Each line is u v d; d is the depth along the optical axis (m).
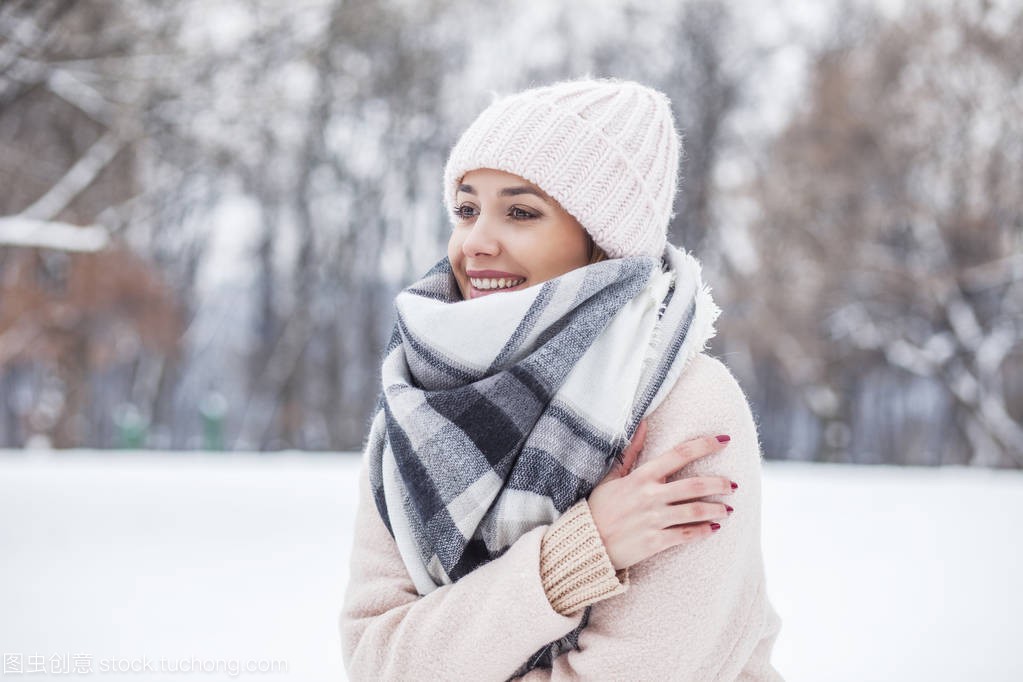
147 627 4.79
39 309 21.81
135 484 11.74
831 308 29.14
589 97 1.72
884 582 6.35
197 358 32.41
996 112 27.27
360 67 27.67
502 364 1.62
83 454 21.70
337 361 30.39
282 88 14.81
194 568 6.47
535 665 1.61
